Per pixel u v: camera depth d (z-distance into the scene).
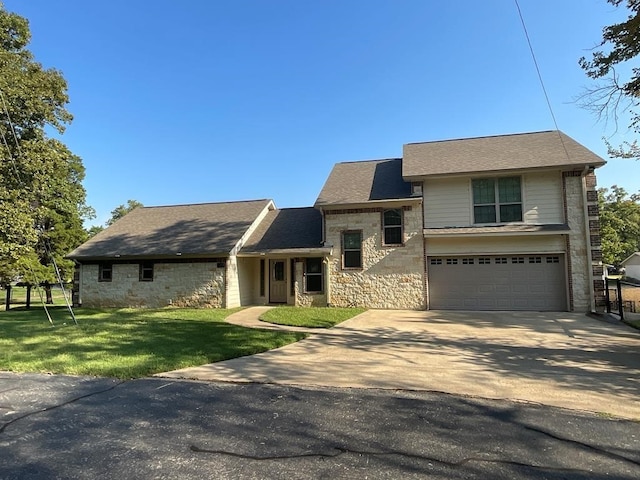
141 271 17.92
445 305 15.23
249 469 3.08
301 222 19.20
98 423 4.08
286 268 18.61
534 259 14.67
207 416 4.27
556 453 3.35
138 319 12.79
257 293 19.08
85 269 18.73
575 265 14.19
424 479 2.92
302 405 4.61
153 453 3.37
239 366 6.56
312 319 12.33
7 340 8.71
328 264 16.27
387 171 18.05
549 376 5.89
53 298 30.69
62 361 6.68
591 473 3.01
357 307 15.73
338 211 16.34
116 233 20.23
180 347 7.94
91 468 3.10
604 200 48.59
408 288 15.41
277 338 9.03
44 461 3.23
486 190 15.16
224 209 21.20
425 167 15.62
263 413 4.35
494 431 3.82
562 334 9.76
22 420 4.16
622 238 46.75
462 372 6.15
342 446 3.49
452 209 15.34
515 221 14.80
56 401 4.79
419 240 15.45
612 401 4.71
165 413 4.37
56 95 16.67
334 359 7.13
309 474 2.99
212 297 16.86
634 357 7.23
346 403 4.67
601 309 13.81
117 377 5.83
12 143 14.83
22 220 14.60
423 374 6.03
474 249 15.02
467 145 17.27
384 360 7.04
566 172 14.47
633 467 3.11
